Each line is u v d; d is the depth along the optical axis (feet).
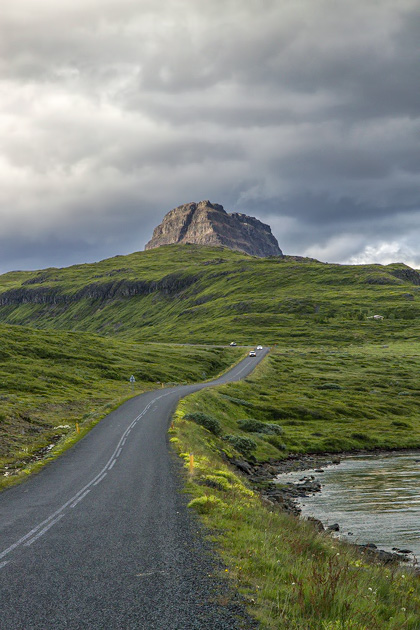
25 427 157.79
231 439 173.88
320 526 89.92
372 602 31.58
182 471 83.92
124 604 29.45
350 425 230.68
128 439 126.41
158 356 442.09
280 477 144.46
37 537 46.14
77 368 341.21
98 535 46.21
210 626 26.22
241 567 35.96
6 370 294.66
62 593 31.50
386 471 152.66
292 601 29.68
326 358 473.67
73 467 92.38
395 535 85.76
